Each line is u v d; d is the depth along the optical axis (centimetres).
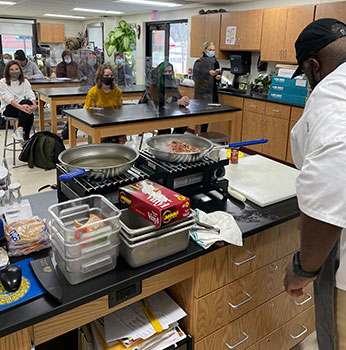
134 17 883
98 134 340
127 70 620
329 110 101
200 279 134
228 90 572
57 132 544
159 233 115
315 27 119
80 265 105
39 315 94
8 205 139
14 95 488
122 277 110
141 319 133
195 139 177
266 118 491
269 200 157
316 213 97
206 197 164
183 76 705
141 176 141
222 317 148
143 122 364
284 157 476
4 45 1052
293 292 132
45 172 430
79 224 114
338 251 115
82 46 1080
